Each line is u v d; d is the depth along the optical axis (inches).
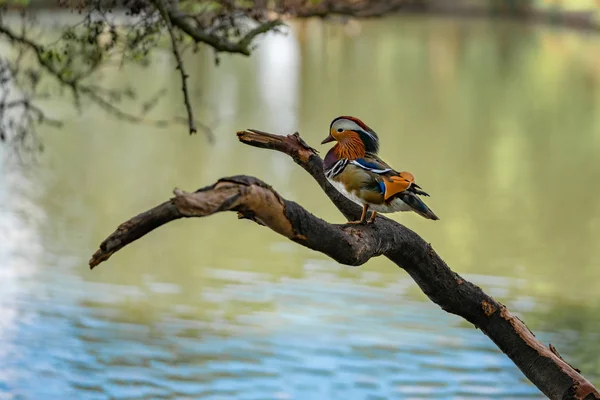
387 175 229.9
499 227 832.9
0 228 754.2
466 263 727.7
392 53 2230.6
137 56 417.7
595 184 1011.3
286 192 906.7
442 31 2751.0
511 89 1743.4
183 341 551.8
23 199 840.9
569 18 2901.1
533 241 784.3
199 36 411.2
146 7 409.4
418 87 1734.7
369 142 238.7
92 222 786.2
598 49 2348.7
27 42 461.4
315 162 261.4
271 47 2242.9
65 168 964.6
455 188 980.6
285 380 511.8
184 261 696.4
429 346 554.3
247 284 648.4
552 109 1533.0
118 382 503.5
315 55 2145.7
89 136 1136.8
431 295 251.6
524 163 1119.0
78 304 601.3
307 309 606.9
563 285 678.5
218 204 194.1
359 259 224.2
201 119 1288.1
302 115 1366.9
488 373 525.3
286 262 698.8
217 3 428.5
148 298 616.7
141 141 1130.7
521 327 255.8
